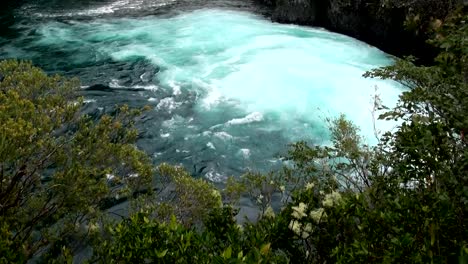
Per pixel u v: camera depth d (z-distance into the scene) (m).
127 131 7.11
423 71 5.32
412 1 15.27
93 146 6.20
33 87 6.64
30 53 17.19
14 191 5.30
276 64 15.63
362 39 18.06
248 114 12.57
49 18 21.61
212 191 6.06
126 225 3.83
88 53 17.23
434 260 2.57
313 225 3.70
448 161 3.26
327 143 11.05
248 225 3.97
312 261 3.89
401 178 3.62
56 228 6.09
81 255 5.91
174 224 3.39
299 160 6.50
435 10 14.57
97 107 12.99
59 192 5.79
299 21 20.27
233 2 24.31
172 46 17.80
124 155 6.36
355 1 17.62
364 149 7.42
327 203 3.70
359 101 12.81
